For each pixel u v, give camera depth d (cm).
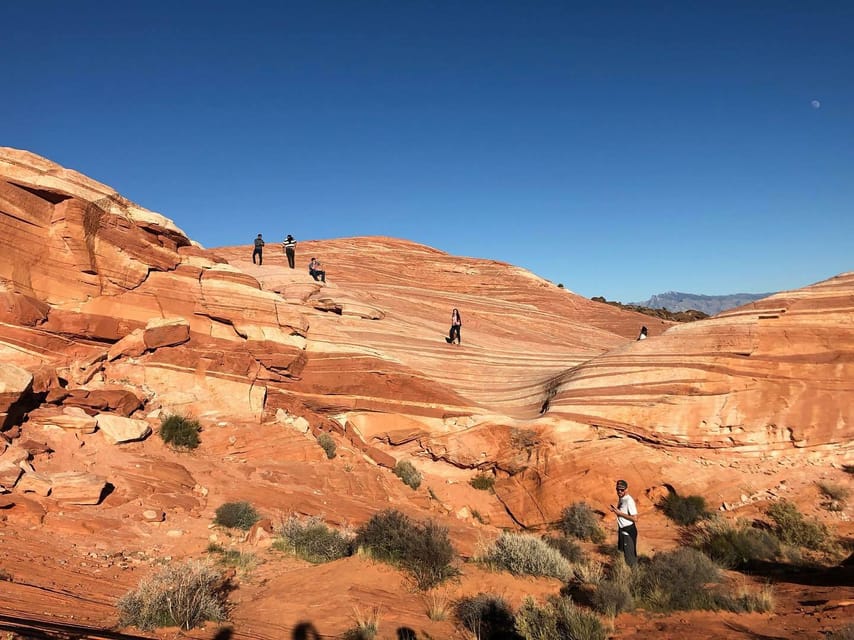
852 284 1956
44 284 1645
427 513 1750
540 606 762
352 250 4919
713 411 1886
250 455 1661
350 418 2139
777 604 785
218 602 745
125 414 1556
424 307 3581
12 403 1223
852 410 1797
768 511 1631
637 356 2095
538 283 4891
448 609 808
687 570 832
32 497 1031
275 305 2020
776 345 1917
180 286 1881
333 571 930
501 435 2111
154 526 1085
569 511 1759
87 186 1722
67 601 659
